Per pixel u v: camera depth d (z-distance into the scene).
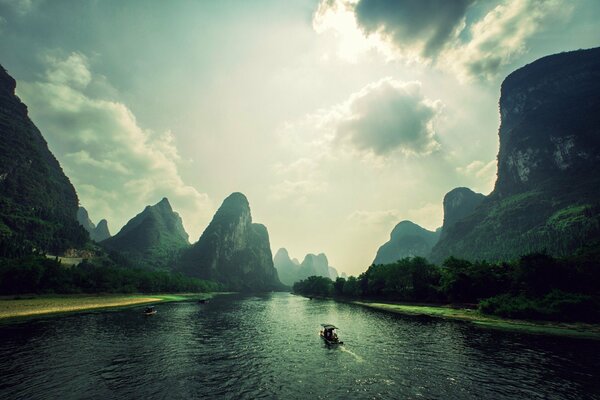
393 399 25.03
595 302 58.81
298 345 44.97
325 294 196.38
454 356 38.31
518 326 58.84
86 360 34.50
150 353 38.50
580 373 31.53
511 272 80.00
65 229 193.00
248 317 79.56
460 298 88.56
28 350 37.91
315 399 24.95
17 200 197.25
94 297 107.50
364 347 43.53
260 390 26.83
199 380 29.14
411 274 111.31
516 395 25.91
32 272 93.25
